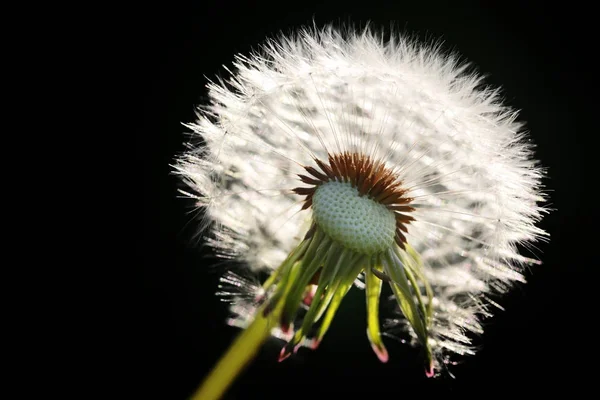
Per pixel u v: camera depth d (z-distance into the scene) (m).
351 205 0.18
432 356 0.18
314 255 0.18
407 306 0.18
